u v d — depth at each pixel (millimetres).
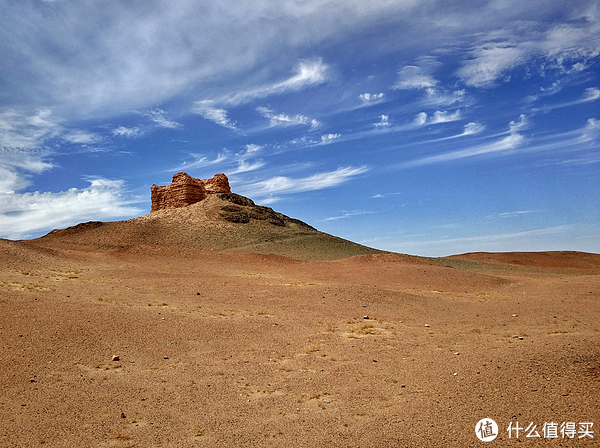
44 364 13375
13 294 21531
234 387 12266
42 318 17531
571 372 10414
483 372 11391
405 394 11039
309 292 28734
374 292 28578
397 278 40875
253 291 29328
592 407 8867
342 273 45375
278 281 38656
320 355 15414
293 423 9828
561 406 9078
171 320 19312
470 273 44375
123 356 14633
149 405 10969
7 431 9352
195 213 105375
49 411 10422
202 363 14375
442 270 44875
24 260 35344
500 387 10281
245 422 9984
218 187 126938
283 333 18516
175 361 14500
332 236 101125
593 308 24938
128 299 24016
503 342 16531
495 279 41469
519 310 25469
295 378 12938
